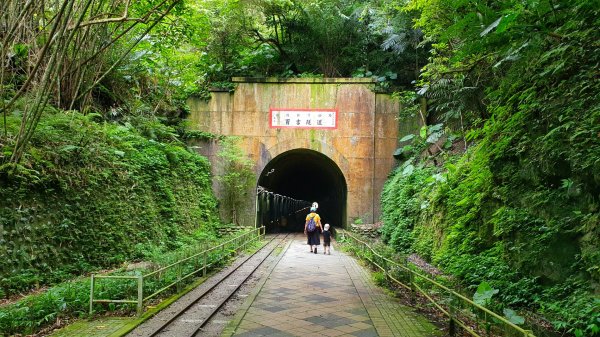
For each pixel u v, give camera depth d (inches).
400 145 851.4
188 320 273.4
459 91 562.9
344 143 858.8
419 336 241.0
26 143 343.9
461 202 443.5
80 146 455.5
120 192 506.6
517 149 339.6
